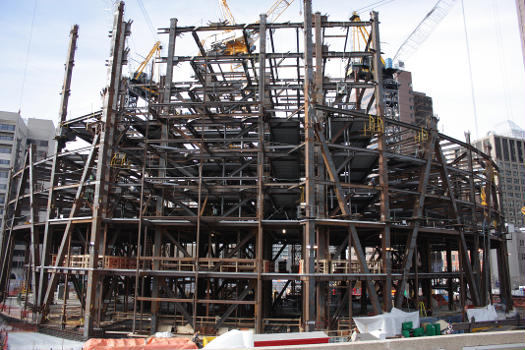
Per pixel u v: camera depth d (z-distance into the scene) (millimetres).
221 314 43438
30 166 48312
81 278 48062
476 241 48344
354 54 41250
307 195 34000
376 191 41250
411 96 175500
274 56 40781
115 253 55688
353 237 35531
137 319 40875
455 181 53625
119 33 39844
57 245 56281
